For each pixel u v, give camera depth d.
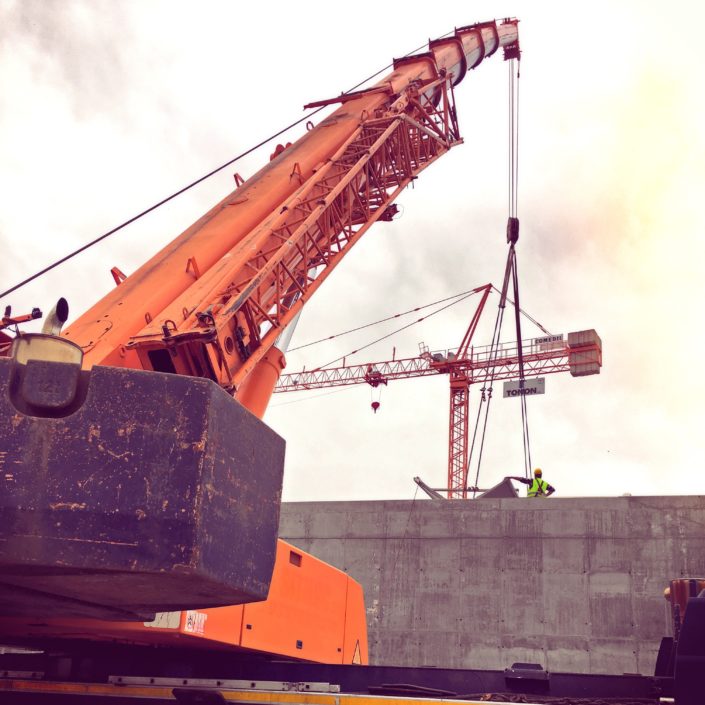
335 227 10.21
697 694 4.24
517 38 20.84
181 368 6.92
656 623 21.22
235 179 9.35
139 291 7.18
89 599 4.40
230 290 7.62
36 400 3.51
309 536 24.72
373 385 63.94
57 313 3.90
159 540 3.44
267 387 8.71
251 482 3.96
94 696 6.48
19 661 7.65
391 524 24.23
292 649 7.89
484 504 23.59
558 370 57.72
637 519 22.16
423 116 12.62
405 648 22.92
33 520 3.40
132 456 3.49
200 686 6.38
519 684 6.27
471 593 22.91
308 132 10.80
